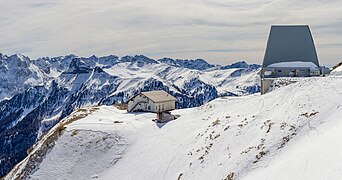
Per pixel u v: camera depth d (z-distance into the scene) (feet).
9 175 270.05
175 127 263.90
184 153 215.31
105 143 265.34
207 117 254.47
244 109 233.76
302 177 125.90
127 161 243.19
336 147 130.31
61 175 247.09
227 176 171.42
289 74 320.70
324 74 315.99
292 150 161.07
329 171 116.98
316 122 175.73
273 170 147.43
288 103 205.87
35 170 255.29
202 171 189.16
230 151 191.11
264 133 188.75
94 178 240.12
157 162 220.84
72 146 266.36
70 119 322.34
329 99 190.19
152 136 264.93
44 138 300.40
